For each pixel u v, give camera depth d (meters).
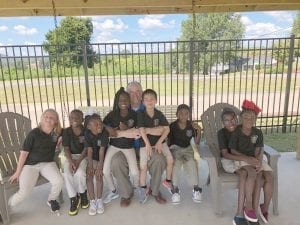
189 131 3.54
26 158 3.13
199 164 4.48
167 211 3.25
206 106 8.97
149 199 3.51
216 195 3.09
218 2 4.94
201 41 5.95
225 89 12.94
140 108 3.61
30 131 3.29
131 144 3.48
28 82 15.86
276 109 8.71
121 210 3.29
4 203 3.06
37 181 3.17
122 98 3.43
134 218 3.14
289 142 5.74
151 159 3.31
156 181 3.37
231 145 3.13
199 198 3.39
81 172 3.22
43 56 6.20
